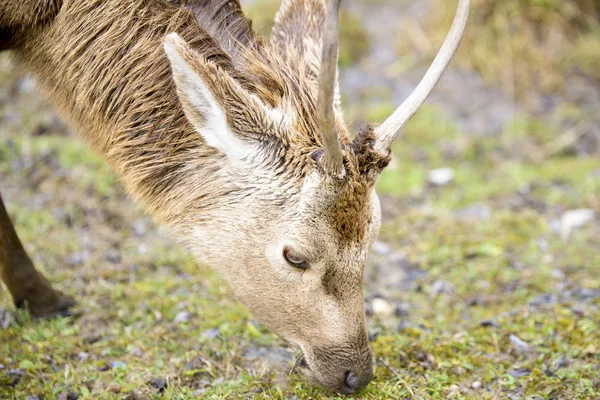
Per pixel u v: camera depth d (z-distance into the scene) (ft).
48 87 29.19
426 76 25.27
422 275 36.99
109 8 26.86
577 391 26.73
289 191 25.08
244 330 31.04
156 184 27.43
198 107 24.44
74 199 41.81
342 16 61.00
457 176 47.65
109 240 38.52
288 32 28.19
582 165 49.26
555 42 60.59
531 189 46.26
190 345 29.86
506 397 26.81
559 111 55.62
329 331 25.90
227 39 27.43
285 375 27.81
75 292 33.63
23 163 44.57
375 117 52.90
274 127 25.29
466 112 55.47
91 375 27.66
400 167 48.29
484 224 41.81
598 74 59.16
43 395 26.43
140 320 31.76
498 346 30.12
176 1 27.45
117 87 27.12
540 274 36.60
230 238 26.16
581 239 40.40
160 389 26.94
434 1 63.21
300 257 25.07
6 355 28.68
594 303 33.60
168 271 36.11
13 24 27.86
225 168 25.99
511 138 52.60
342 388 26.32
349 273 25.32
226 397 26.40
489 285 35.78
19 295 31.04
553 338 30.37
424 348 29.68
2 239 30.12
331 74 21.97
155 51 26.71
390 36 62.75
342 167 23.76
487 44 60.03
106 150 28.55
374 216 25.27
